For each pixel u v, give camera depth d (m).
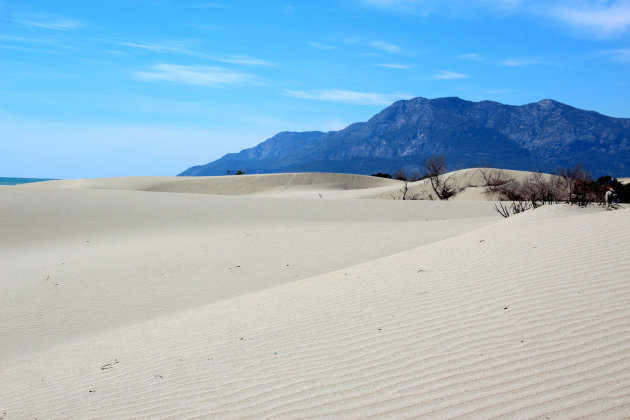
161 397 4.92
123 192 31.70
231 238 20.16
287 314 7.28
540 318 5.20
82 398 5.32
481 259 8.08
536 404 3.71
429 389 4.21
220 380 5.11
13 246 20.22
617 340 4.44
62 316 11.59
